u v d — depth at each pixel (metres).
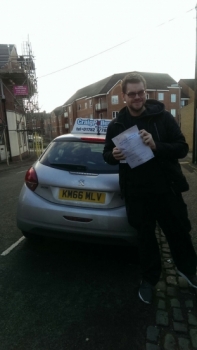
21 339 2.05
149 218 2.42
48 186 3.08
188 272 2.62
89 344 2.01
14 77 20.89
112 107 48.34
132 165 2.23
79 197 2.98
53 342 2.03
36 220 3.06
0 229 4.27
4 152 18.92
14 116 20.39
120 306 2.44
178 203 2.38
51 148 3.53
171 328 2.16
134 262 3.26
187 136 28.22
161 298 2.56
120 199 2.91
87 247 3.63
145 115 2.23
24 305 2.44
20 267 3.10
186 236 2.48
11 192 7.23
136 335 2.09
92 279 2.88
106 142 2.51
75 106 61.72
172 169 2.28
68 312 2.35
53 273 2.99
